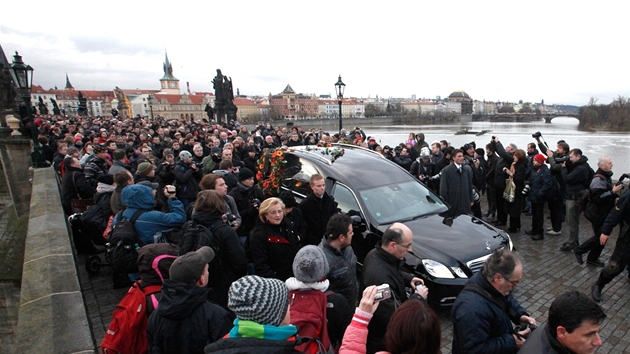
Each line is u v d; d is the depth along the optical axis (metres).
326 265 2.42
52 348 2.76
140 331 2.86
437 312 4.70
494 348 2.40
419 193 5.98
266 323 1.82
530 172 7.27
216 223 3.52
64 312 3.25
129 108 128.50
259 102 181.12
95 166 7.61
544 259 6.29
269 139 12.26
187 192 6.60
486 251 4.67
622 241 4.64
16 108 17.88
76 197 6.72
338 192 5.76
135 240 4.11
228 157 7.25
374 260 3.00
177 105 120.31
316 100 165.50
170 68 139.62
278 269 3.74
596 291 4.94
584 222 8.41
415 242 4.84
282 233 3.76
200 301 2.27
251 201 5.17
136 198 4.23
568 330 1.95
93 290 5.04
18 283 9.02
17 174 13.18
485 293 2.51
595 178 5.72
